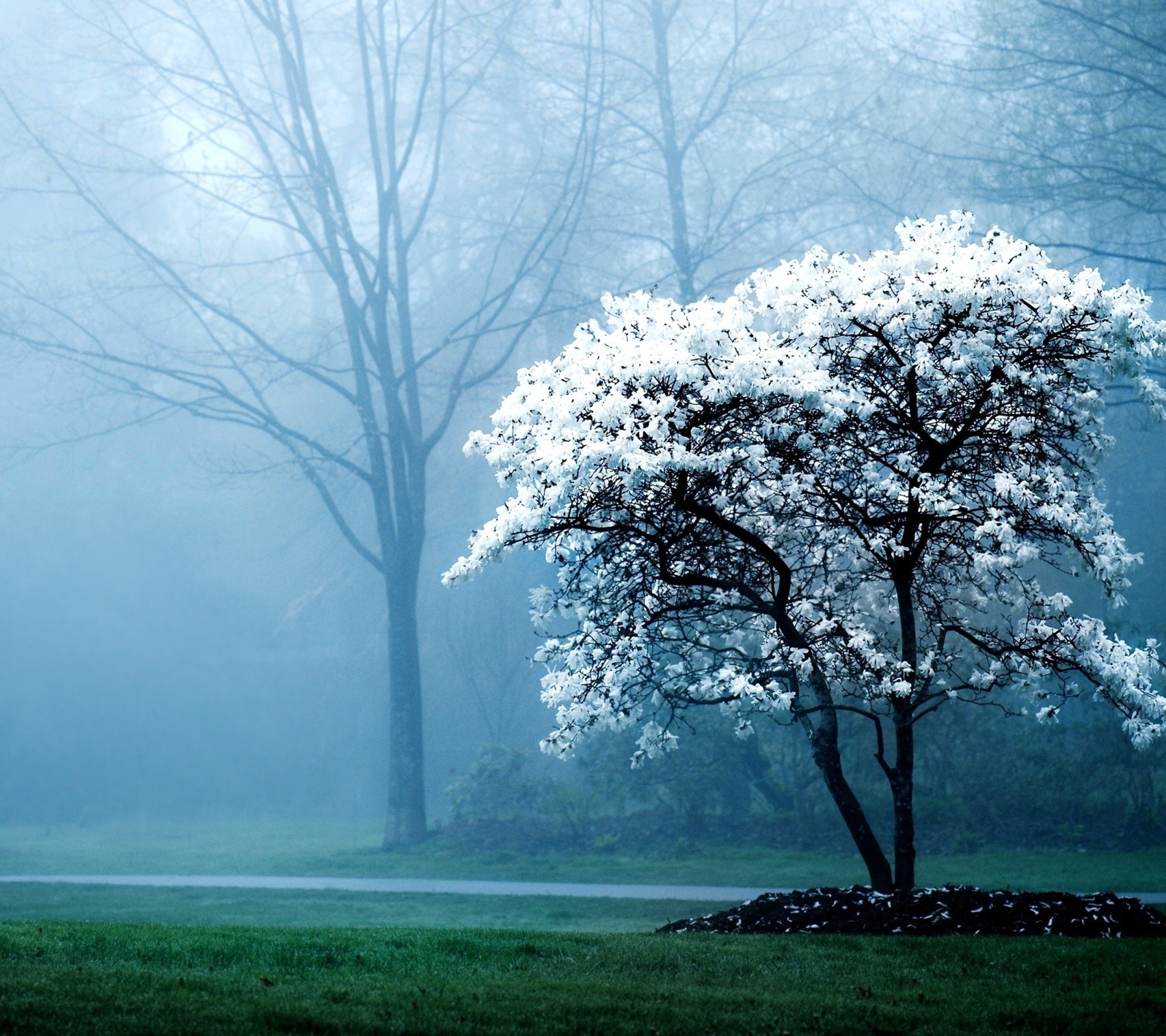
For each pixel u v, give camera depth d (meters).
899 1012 7.32
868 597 15.98
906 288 10.62
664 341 10.62
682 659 13.98
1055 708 12.23
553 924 15.23
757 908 11.55
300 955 8.78
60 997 6.98
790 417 10.80
